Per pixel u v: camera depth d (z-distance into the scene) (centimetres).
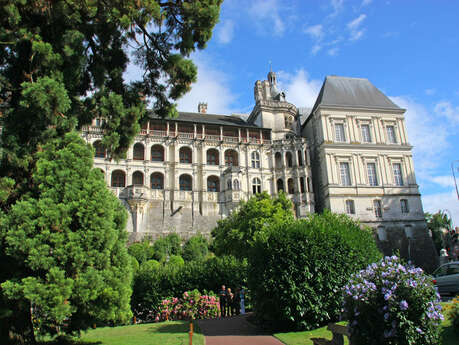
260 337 1229
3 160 1219
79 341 1331
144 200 5094
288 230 1423
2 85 1325
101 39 1691
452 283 1792
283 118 6328
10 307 1144
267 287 1332
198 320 1745
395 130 5878
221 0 1736
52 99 1245
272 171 5875
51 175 1185
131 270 1321
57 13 1401
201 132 5884
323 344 916
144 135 5500
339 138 5725
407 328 794
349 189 5444
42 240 1088
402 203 5547
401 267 851
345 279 1355
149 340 1232
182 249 4584
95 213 1175
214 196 5559
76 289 1081
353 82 6372
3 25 1326
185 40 1719
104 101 1555
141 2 1541
